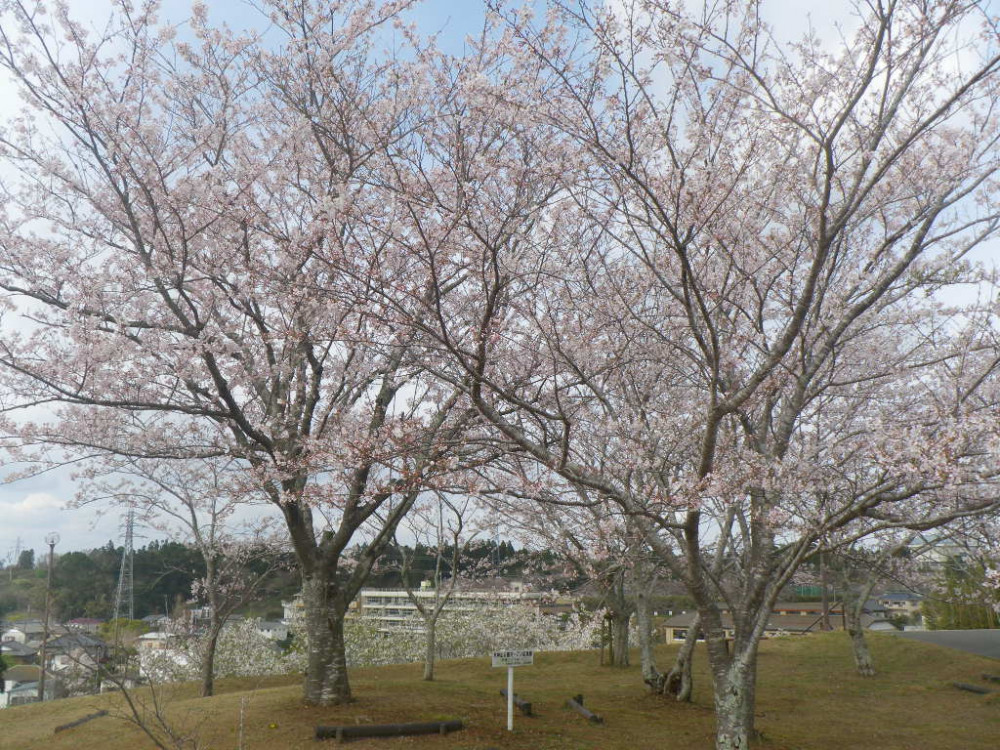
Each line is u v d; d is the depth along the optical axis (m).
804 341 8.00
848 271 9.59
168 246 8.67
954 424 5.95
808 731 11.08
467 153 8.88
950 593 16.09
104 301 9.54
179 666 21.33
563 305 9.30
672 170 7.45
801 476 8.18
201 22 9.96
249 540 17.91
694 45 7.18
